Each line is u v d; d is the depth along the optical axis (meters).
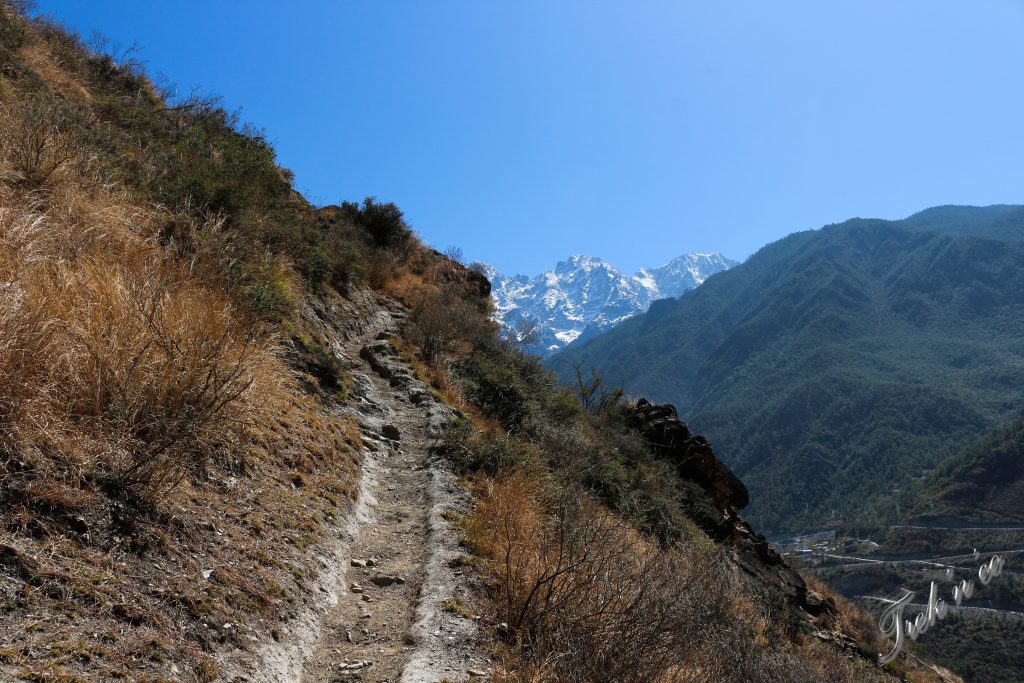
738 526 18.33
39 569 2.57
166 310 4.58
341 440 6.54
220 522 3.84
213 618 3.02
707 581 6.07
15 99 7.33
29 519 2.76
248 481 4.56
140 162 8.23
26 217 4.45
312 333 8.77
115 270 4.77
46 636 2.31
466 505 6.16
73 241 4.92
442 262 21.55
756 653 6.03
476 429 8.80
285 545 4.12
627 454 15.88
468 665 3.58
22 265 3.94
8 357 3.15
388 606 4.18
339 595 4.14
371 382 9.32
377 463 6.82
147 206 6.95
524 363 15.42
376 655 3.56
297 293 9.42
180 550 3.32
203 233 7.05
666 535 10.45
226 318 5.23
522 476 7.35
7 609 2.33
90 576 2.72
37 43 10.49
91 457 3.28
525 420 10.90
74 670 2.24
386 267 16.19
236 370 4.37
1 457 2.94
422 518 5.73
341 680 3.28
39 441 3.14
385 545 5.12
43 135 6.18
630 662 3.81
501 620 4.30
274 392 6.00
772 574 16.70
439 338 12.70
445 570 4.65
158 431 3.67
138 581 2.91
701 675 4.36
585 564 4.76
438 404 9.05
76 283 4.24
